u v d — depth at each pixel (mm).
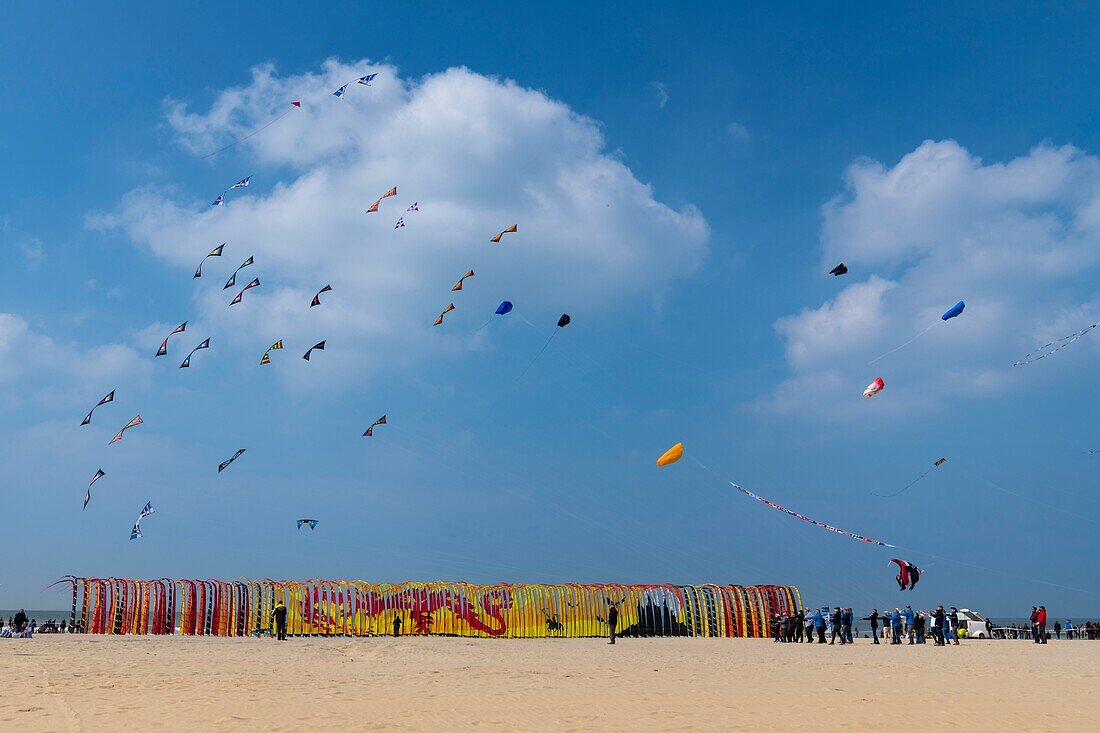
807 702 15898
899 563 36594
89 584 38500
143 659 24062
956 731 12719
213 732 12453
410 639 37312
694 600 43219
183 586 38531
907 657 27469
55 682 17922
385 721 13586
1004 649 31953
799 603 43312
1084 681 19531
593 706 15406
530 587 41906
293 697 16500
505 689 18141
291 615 38812
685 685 18891
